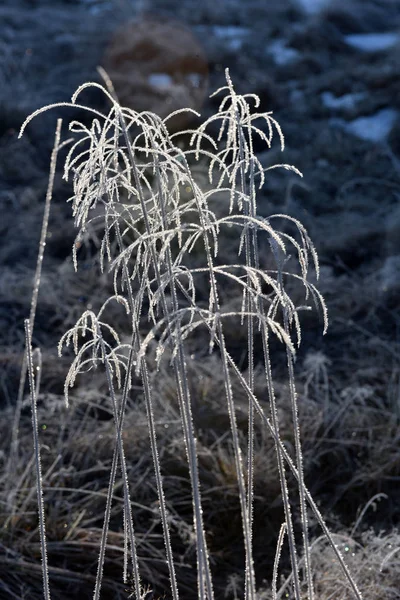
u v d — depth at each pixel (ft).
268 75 38.19
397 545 10.04
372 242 22.47
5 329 18.30
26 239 23.02
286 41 44.47
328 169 28.02
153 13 46.93
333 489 12.76
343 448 13.16
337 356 17.07
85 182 5.08
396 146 29.86
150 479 12.22
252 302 5.75
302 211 24.25
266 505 12.10
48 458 12.76
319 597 9.46
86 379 15.71
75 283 19.74
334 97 36.11
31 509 11.56
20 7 52.90
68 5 55.06
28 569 10.59
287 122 32.68
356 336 17.90
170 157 5.02
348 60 41.47
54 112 31.65
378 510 12.32
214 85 34.88
